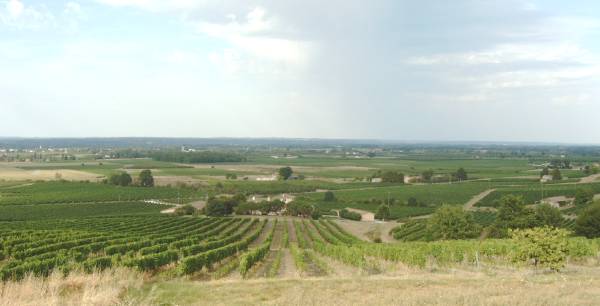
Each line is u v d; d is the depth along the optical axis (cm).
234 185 18312
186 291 2447
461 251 4656
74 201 14925
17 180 19412
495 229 8431
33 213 12562
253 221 11488
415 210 13788
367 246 5616
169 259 4494
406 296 2145
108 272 3155
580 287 2280
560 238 3231
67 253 5191
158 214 13000
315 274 4088
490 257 4791
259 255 5356
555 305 1878
